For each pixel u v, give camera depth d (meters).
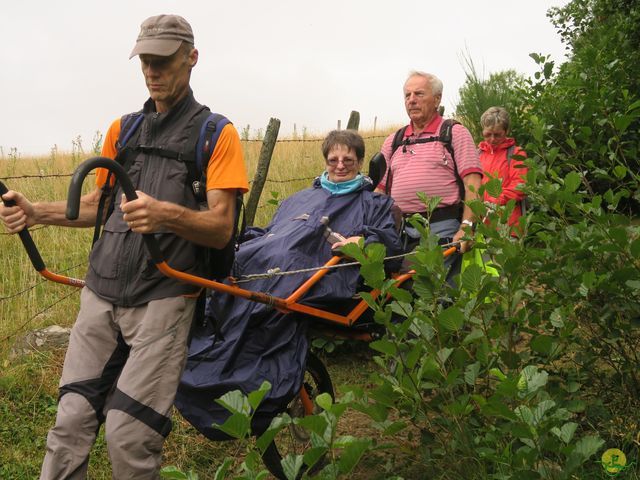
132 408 2.91
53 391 4.84
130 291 3.02
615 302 3.56
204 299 3.19
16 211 3.17
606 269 3.61
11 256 7.40
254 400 2.11
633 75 6.09
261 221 8.63
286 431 4.27
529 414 2.50
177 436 4.40
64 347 5.31
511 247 3.28
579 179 3.61
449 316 2.88
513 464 2.67
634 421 3.48
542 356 3.49
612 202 3.73
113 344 3.11
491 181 3.52
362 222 4.02
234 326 3.54
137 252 3.04
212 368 3.45
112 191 3.20
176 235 3.07
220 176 3.05
